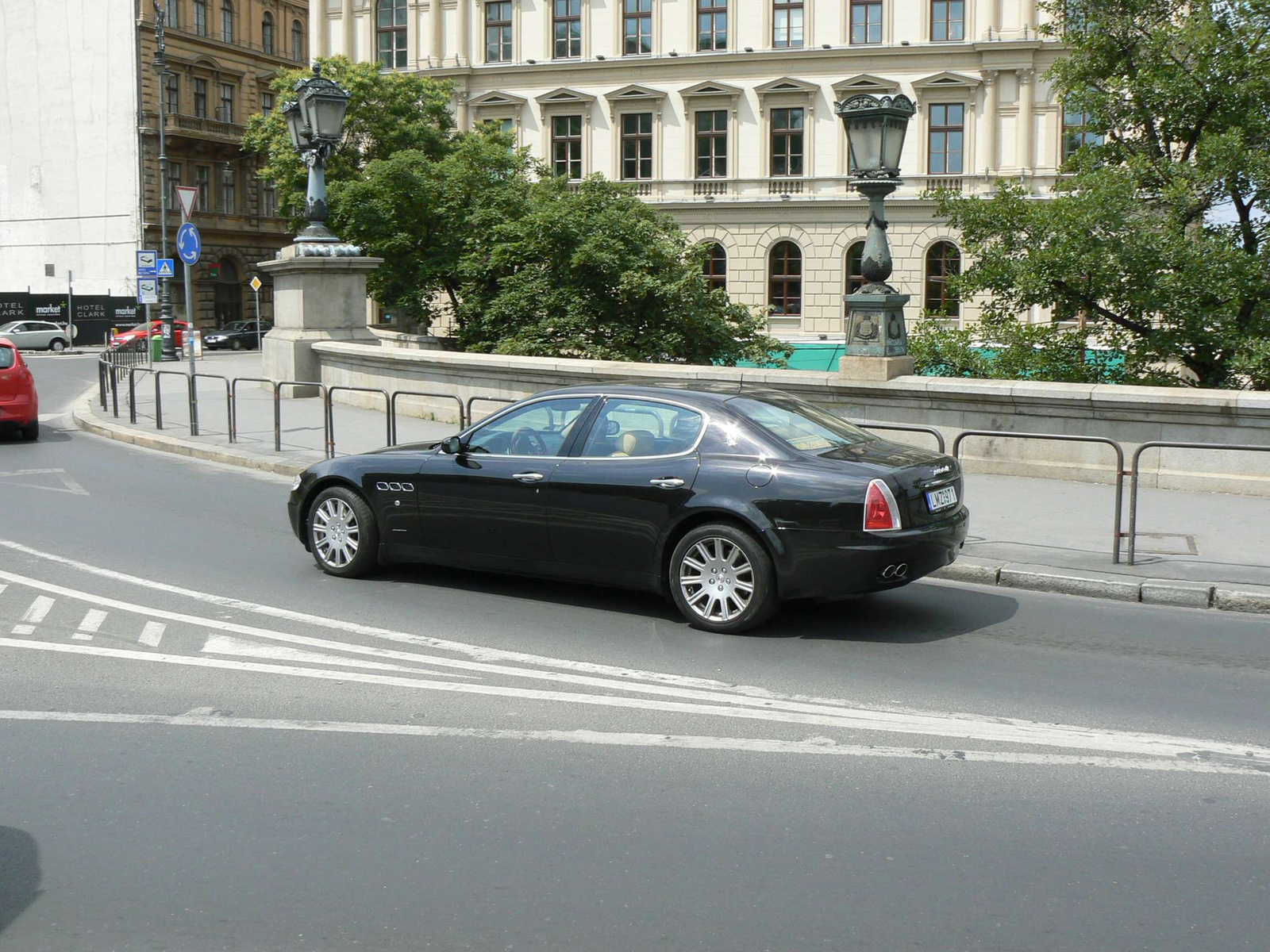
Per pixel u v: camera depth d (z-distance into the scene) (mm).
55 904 4047
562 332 27844
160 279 47188
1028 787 5113
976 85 46312
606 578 8148
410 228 32219
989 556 9578
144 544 10516
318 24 52312
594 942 3793
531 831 4652
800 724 5930
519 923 3918
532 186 32750
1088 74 21594
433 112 45594
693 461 7836
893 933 3852
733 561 7629
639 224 28938
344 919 3939
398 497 8883
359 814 4809
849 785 5125
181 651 7184
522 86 50688
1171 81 20062
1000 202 20141
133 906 4035
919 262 47344
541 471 8281
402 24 51844
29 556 9977
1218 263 18453
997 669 6926
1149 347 19188
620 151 49969
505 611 8219
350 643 7383
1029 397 13445
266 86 66438
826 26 47844
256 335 56094
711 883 4207
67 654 7090
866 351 14648
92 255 60719
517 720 5965
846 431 8312
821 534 7418
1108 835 4625
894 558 7410
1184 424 12836
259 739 5684
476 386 18203
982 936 3832
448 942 3793
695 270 28422
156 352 39344
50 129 60719
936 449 14141
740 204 48469
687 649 7301
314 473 9352
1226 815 4820
